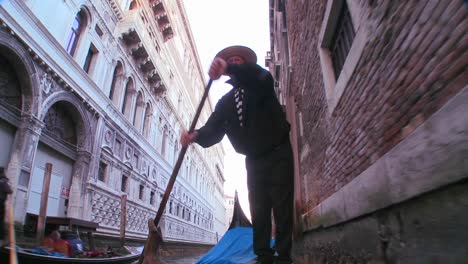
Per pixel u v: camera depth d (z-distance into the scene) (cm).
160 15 2530
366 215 279
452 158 150
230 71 192
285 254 193
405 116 203
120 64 1969
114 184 1758
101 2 1705
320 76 458
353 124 311
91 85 1530
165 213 2589
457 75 149
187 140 234
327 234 434
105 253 959
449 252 160
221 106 230
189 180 3581
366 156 276
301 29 624
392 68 219
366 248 279
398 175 206
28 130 1115
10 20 1030
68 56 1334
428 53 173
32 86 1140
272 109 205
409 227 202
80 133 1491
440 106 164
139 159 2144
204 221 4538
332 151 400
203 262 439
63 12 1362
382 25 235
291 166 209
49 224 1018
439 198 168
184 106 3522
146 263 190
